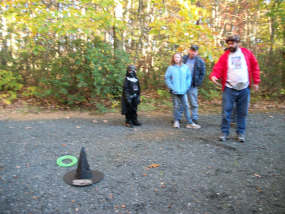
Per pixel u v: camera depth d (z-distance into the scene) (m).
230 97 4.16
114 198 2.56
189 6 5.95
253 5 10.96
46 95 7.41
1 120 5.61
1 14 6.85
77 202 2.47
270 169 3.23
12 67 8.57
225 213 2.33
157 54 9.54
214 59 6.66
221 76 4.25
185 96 5.21
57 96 7.28
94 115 6.45
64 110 6.94
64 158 3.52
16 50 8.37
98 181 2.89
